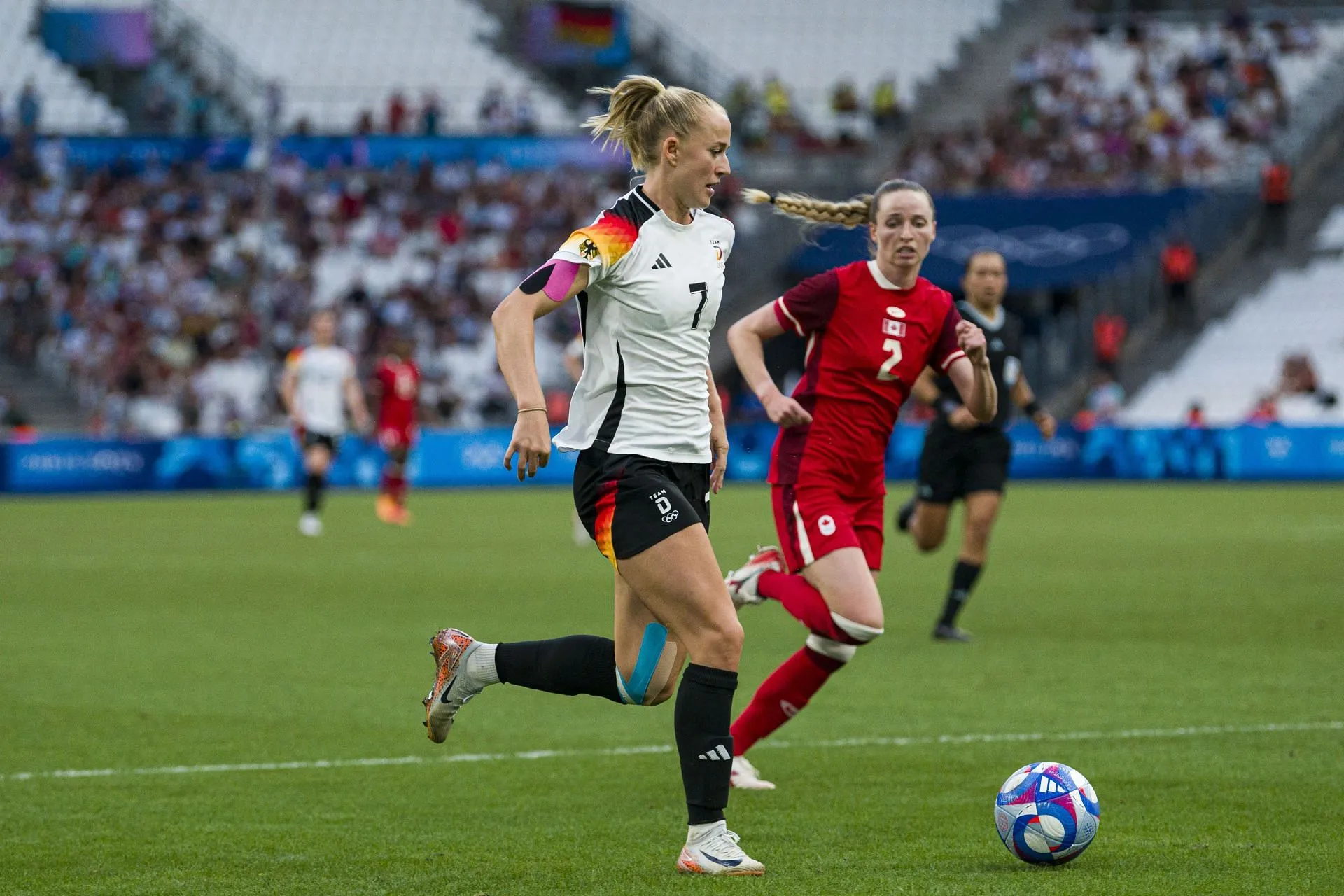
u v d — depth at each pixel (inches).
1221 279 4648.1
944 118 5290.4
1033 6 5792.3
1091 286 4571.9
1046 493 3727.9
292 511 3312.0
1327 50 5354.3
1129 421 4384.8
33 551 2379.4
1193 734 967.0
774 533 2610.7
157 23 5339.6
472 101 5359.3
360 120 5019.7
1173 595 1755.7
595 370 674.2
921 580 1967.3
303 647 1389.0
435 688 722.8
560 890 633.6
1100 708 1067.9
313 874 665.0
